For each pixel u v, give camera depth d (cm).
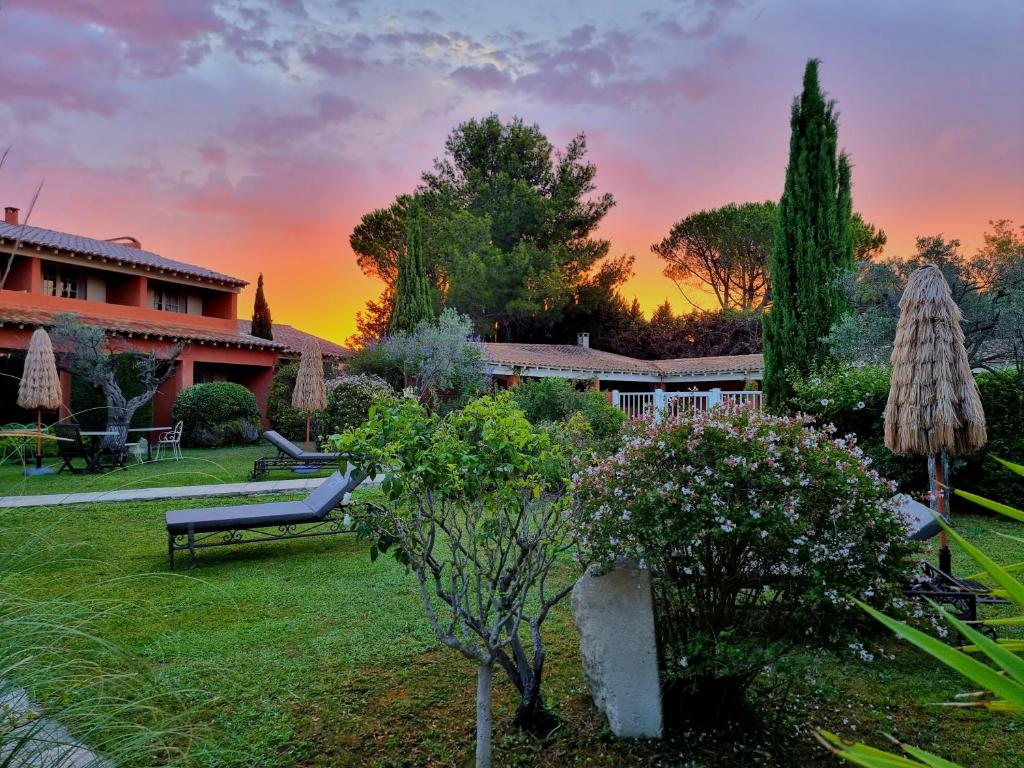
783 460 293
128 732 230
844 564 277
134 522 845
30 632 222
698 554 294
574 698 352
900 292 1148
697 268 3225
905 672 383
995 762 288
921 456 891
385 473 299
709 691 314
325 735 315
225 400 1891
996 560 635
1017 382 895
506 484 301
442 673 388
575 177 3158
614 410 1343
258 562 665
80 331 1528
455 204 3136
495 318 2998
